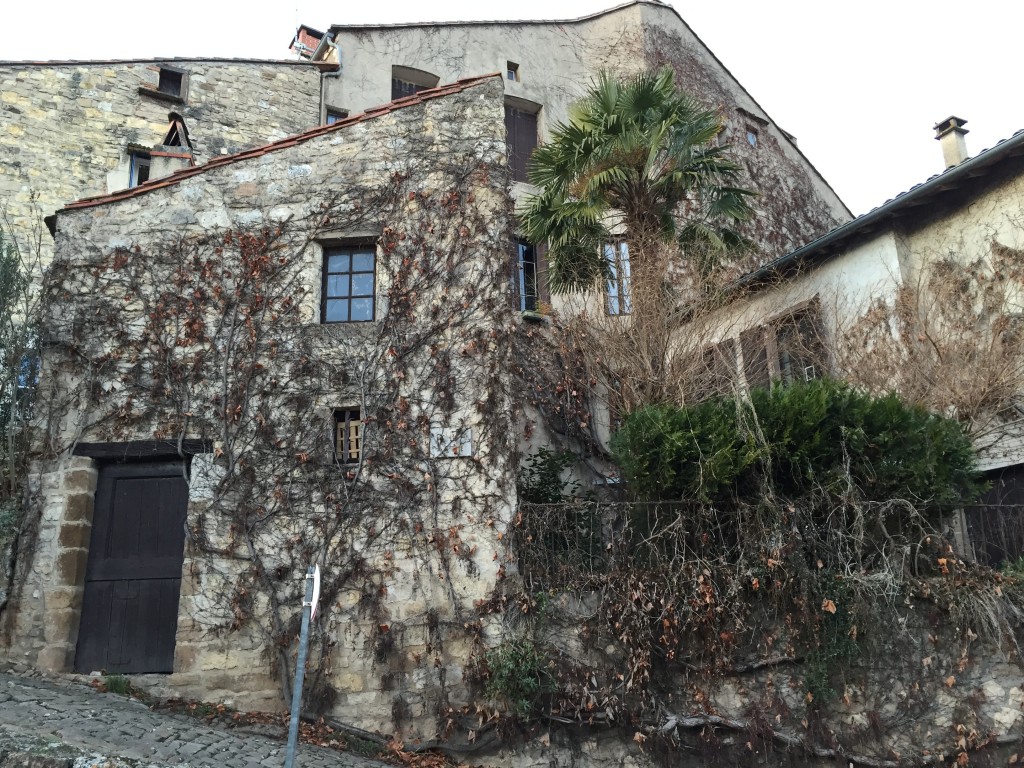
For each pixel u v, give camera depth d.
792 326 13.13
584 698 8.35
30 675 8.59
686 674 8.50
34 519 9.17
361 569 8.93
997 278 11.21
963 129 15.69
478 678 8.51
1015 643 8.48
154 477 9.49
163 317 9.77
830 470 8.84
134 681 8.62
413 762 8.17
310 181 10.33
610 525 8.97
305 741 8.16
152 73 16.97
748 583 8.59
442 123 10.52
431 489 9.15
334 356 9.66
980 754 8.17
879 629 8.48
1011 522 9.43
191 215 10.16
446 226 10.09
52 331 9.73
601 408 12.28
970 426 10.41
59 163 15.89
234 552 8.99
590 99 12.71
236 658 8.71
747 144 20.59
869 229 12.59
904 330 11.59
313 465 9.28
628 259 11.78
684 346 10.99
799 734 8.28
